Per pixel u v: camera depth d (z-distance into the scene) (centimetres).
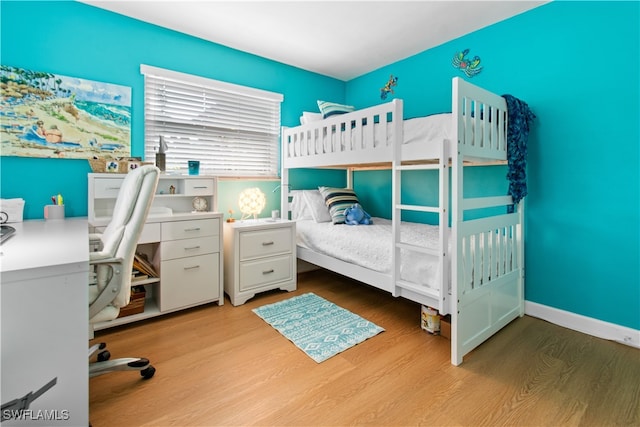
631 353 190
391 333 215
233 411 139
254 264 276
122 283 135
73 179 238
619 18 201
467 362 180
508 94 238
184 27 274
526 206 249
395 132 216
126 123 257
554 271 236
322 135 286
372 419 135
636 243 200
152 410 139
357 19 260
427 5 239
